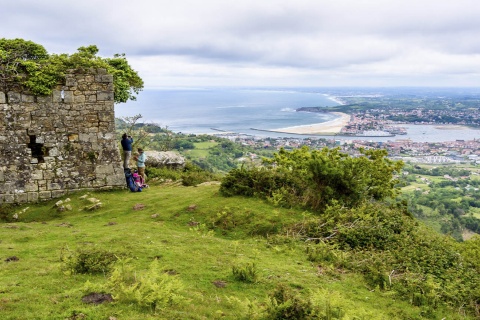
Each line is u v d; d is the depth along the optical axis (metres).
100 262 7.67
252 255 10.10
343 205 13.78
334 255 10.56
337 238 11.90
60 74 16.55
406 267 10.30
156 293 5.98
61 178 17.02
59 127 16.89
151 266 7.03
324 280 8.94
